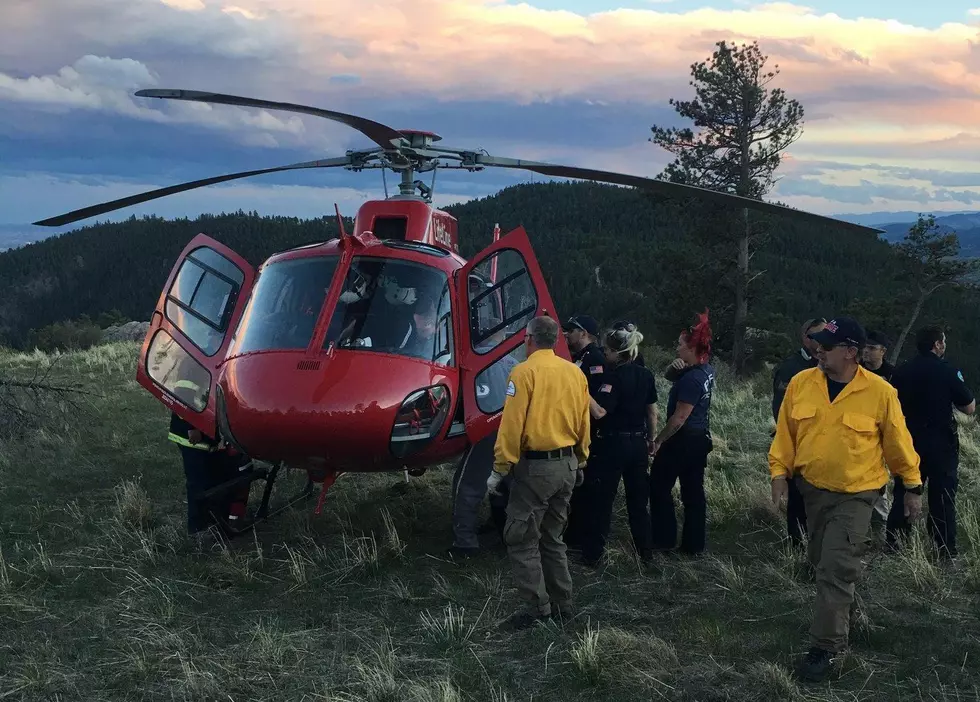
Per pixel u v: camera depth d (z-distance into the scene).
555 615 4.52
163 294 5.78
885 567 5.20
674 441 5.57
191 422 5.57
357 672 3.82
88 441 9.40
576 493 5.70
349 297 5.27
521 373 4.27
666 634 4.30
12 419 9.44
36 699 3.55
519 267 5.54
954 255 43.41
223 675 3.79
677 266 26.39
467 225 142.88
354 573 5.27
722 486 7.08
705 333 5.52
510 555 4.40
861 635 4.18
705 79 25.67
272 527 6.30
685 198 25.66
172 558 5.48
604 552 5.50
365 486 7.54
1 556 5.14
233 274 5.98
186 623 4.43
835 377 3.94
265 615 4.58
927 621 4.38
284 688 3.68
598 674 3.74
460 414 5.47
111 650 4.06
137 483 7.52
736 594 4.88
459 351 5.48
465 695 3.62
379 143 5.91
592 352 5.43
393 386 4.95
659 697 3.59
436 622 4.36
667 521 5.70
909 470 3.90
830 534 3.82
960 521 6.12
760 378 16.66
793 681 3.71
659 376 16.31
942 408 5.38
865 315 43.62
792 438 4.09
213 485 5.84
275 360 5.05
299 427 4.79
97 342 29.22
